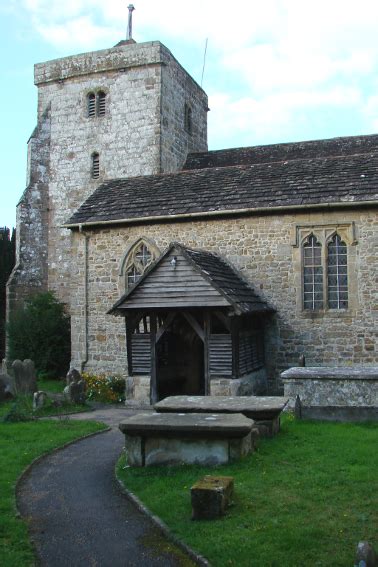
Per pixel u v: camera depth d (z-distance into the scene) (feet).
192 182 60.85
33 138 81.15
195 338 55.67
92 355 59.26
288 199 52.54
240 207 53.42
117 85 78.74
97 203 61.93
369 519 18.89
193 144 86.84
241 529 18.51
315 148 71.67
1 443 32.27
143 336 49.98
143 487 23.63
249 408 29.84
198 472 24.34
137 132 77.25
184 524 19.31
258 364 51.88
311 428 31.78
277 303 52.80
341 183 52.37
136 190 62.54
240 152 77.61
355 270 50.52
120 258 58.49
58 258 80.12
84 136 80.23
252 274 53.62
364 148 68.44
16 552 18.07
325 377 34.42
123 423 25.73
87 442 33.63
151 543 18.71
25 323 71.41
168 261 47.21
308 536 17.69
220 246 54.80
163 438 25.79
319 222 51.70
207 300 45.50
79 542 19.02
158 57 76.38
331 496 20.97
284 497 20.98
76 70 80.59
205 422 25.45
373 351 49.80
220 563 16.44
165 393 52.90
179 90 82.38
